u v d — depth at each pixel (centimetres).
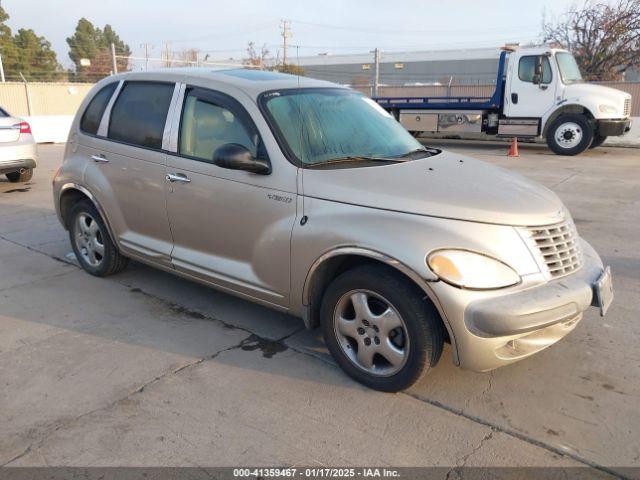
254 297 384
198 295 483
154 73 456
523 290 296
